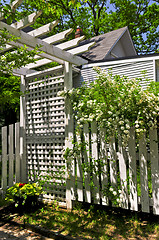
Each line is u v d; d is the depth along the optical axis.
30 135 4.32
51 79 4.01
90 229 2.74
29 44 3.11
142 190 2.88
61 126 3.84
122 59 7.43
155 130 2.80
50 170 3.92
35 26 12.38
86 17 18.47
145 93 2.82
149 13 18.09
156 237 2.48
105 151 3.18
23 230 2.91
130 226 2.77
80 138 3.42
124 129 2.89
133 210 3.18
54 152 3.87
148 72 7.05
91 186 3.26
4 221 3.18
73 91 3.49
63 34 3.20
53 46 3.41
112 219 3.02
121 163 3.04
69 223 2.93
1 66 3.28
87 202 3.48
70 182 3.54
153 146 2.81
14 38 2.85
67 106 3.65
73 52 3.80
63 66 3.85
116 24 18.17
